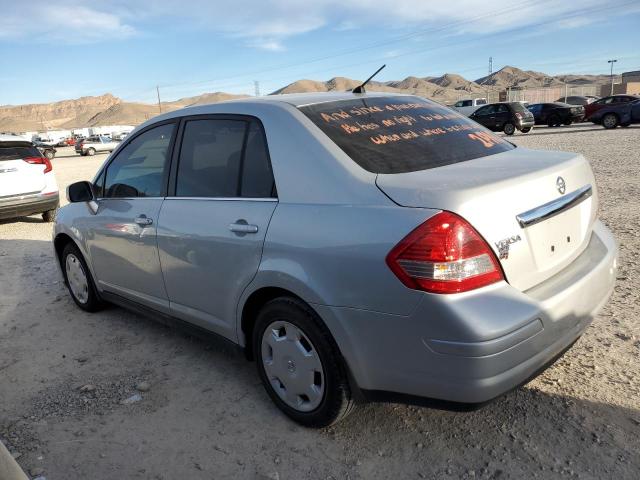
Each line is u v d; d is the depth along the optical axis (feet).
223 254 10.01
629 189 28.22
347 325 8.11
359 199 8.17
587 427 8.96
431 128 10.36
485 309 7.16
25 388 11.78
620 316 12.82
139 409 10.61
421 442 8.95
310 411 9.30
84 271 15.52
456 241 7.16
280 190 9.27
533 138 68.59
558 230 8.57
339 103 10.40
